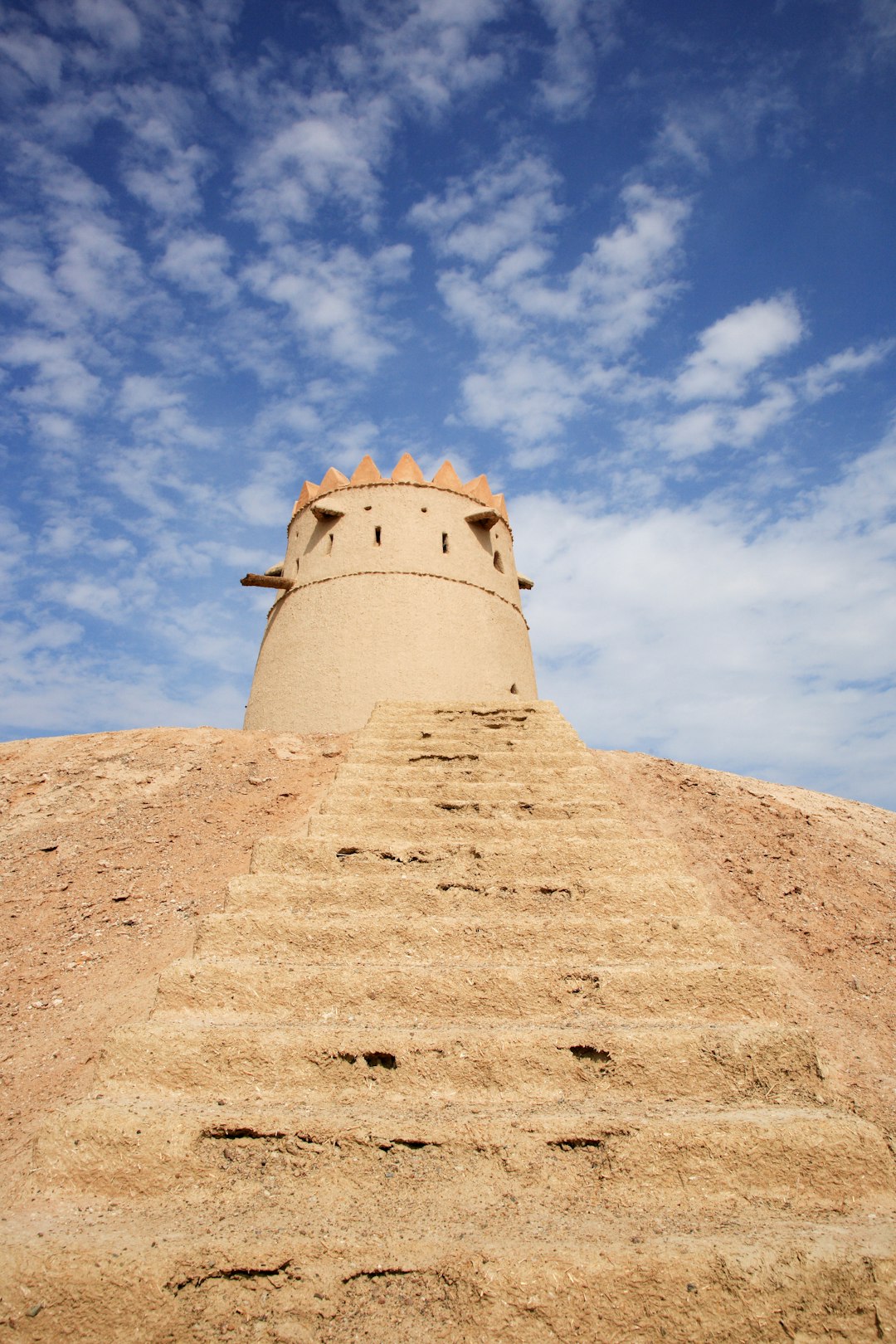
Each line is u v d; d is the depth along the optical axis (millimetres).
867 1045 6281
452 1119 4199
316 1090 4574
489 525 24078
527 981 5398
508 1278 3289
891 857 10703
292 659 21625
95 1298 3215
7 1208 3775
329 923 6066
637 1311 3252
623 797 11891
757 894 9062
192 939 7367
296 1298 3250
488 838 7859
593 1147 4078
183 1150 4012
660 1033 4867
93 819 10711
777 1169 4047
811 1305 3316
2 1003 6426
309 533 23844
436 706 13062
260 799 11344
